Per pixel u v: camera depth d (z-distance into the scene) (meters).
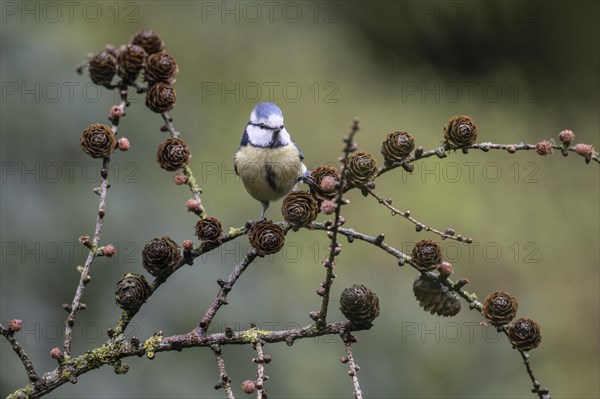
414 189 15.91
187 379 9.82
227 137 13.94
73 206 10.47
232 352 10.04
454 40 19.12
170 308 10.05
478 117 18.47
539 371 14.45
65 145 10.75
